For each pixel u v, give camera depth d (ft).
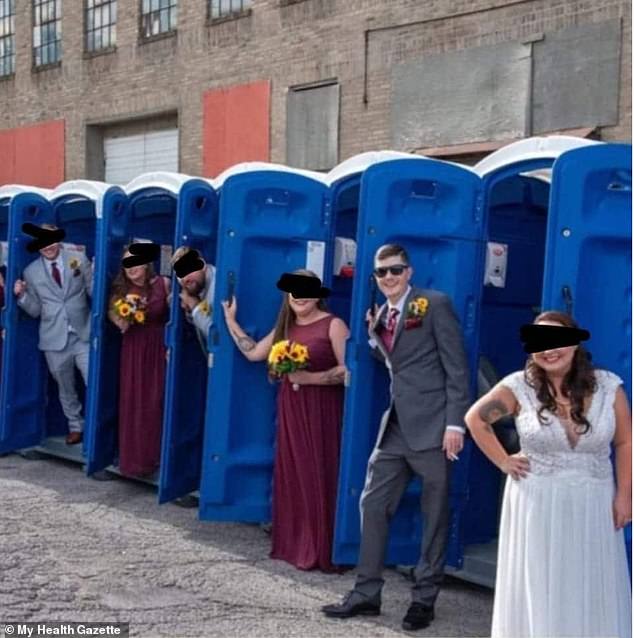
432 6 42.91
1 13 71.56
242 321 21.54
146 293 25.57
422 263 18.56
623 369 16.33
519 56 39.65
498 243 20.22
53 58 66.90
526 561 13.89
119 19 60.80
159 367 25.79
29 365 29.27
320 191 21.45
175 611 17.67
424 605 17.01
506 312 21.09
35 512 23.97
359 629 17.03
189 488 24.56
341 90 47.21
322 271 21.45
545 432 13.75
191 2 55.42
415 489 18.69
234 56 53.01
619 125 36.47
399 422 17.01
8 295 28.43
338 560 18.85
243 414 21.84
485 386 19.33
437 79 42.83
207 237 24.02
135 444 25.86
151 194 26.05
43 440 29.78
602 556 13.75
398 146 44.65
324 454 20.16
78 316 28.43
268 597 18.54
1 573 19.27
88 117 63.72
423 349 16.98
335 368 19.98
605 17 36.76
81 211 29.07
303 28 48.93
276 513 20.94
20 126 69.72
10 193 29.73
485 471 20.43
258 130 51.75
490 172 18.71
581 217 16.19
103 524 23.13
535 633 13.73
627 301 16.34
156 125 59.88
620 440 14.05
